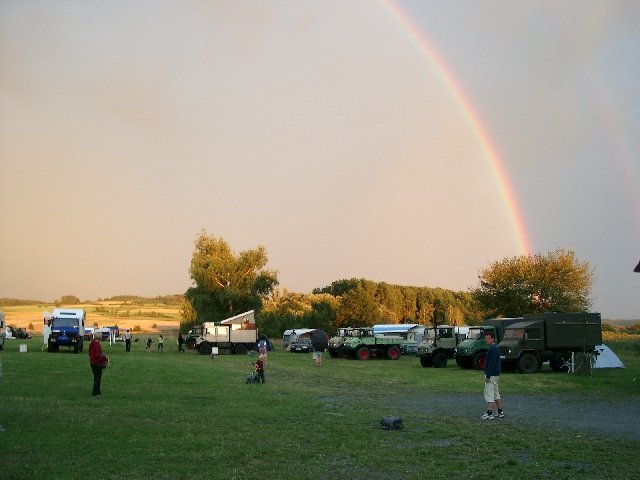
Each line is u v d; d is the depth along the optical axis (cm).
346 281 13075
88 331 7969
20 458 972
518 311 6128
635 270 2802
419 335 5281
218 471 916
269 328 8219
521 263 6256
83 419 1346
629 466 968
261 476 892
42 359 3453
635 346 5122
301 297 11475
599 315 3306
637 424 1412
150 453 1024
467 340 3509
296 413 1521
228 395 1906
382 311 11069
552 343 3180
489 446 1114
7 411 1426
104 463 952
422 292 13950
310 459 1005
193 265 7388
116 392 1900
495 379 1488
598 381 2598
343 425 1341
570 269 6103
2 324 4959
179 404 1662
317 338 3744
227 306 7312
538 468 948
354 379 2684
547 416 1536
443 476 899
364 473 918
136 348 6238
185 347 6450
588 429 1327
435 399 1922
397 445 1125
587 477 895
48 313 5222
